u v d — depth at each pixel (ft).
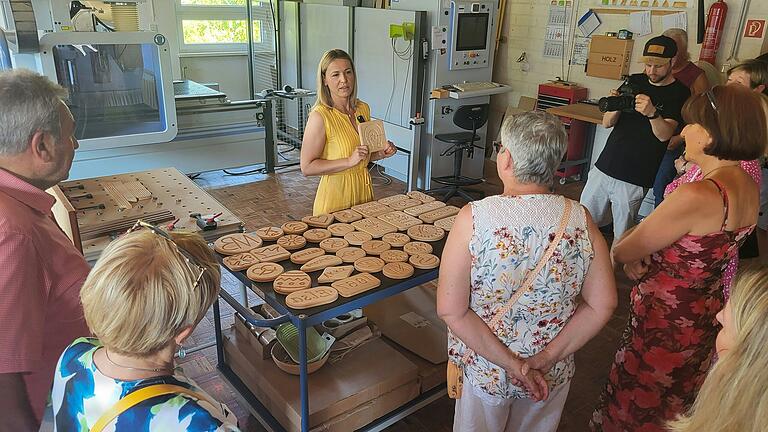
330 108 7.97
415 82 15.30
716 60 13.32
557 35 16.99
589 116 14.16
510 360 4.53
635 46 15.10
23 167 3.95
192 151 15.19
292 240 6.52
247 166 17.26
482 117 15.34
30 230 3.80
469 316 4.50
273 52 20.94
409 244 6.51
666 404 5.73
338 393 6.29
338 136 7.95
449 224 7.04
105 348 3.05
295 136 20.63
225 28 21.21
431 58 15.30
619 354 6.10
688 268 5.20
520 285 4.34
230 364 7.28
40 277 3.88
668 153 12.51
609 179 10.51
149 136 9.69
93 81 8.92
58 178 4.23
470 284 4.49
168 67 9.44
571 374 5.16
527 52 18.06
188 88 15.65
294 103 20.42
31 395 3.99
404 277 5.81
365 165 8.41
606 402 6.36
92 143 9.16
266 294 5.59
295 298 5.34
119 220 7.02
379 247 6.43
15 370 3.62
